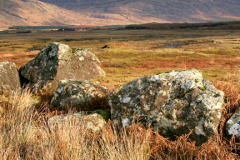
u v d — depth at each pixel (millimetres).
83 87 7309
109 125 4895
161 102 4695
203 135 3975
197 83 4785
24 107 6191
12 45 92812
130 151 3566
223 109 4387
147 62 29578
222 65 26078
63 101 7242
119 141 4207
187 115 4281
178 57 33031
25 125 4727
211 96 4348
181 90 4699
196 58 31875
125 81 13875
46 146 3988
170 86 4879
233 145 3531
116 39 115562
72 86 7422
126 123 4812
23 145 4277
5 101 7777
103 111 5809
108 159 3578
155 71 21859
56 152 3811
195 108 4273
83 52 13008
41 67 11555
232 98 4766
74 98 7086
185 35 124562
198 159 3500
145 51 39750
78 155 3744
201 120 4102
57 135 4160
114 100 5344
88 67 12992
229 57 32625
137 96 5035
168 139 4340
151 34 153875
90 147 4191
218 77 13984
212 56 33469
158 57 33844
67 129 4277
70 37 158500
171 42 77188
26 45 92562
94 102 6762
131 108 4953
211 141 3707
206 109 4152
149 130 4270
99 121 5172
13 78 10656
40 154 3803
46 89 10820
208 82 4781
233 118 4031
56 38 151875
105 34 183125
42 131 4418
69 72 11812
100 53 38656
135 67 26500
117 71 22688
